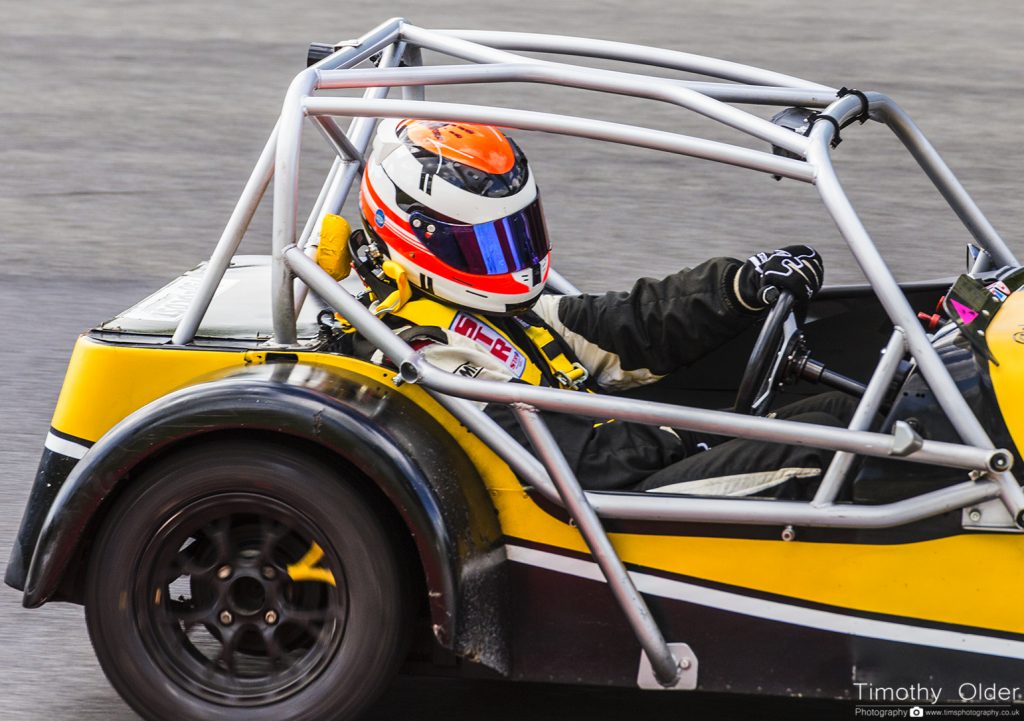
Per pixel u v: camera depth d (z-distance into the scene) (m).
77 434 10.77
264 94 35.47
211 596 10.34
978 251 12.44
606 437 10.62
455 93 34.75
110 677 10.34
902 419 9.76
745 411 11.07
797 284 10.96
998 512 9.41
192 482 10.00
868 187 27.89
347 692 10.08
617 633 10.05
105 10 45.91
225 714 10.20
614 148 30.42
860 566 9.67
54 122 32.81
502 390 9.64
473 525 9.82
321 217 12.50
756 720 11.20
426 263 10.38
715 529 9.78
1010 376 9.54
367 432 9.62
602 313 11.67
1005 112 33.44
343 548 9.94
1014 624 9.56
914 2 47.56
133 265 23.67
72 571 10.44
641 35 41.16
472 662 10.44
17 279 22.81
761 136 9.91
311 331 11.56
